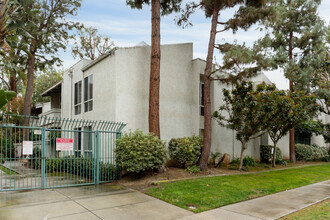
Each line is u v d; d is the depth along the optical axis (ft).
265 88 44.01
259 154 57.98
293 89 63.10
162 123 41.65
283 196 27.40
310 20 59.31
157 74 36.99
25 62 66.49
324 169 51.47
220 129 50.47
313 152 70.03
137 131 33.83
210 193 26.45
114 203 22.81
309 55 59.88
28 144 27.94
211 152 47.78
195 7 43.93
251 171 44.27
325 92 64.80
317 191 30.45
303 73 56.90
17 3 19.95
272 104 40.63
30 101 65.57
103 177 32.99
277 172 44.21
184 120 44.50
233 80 40.11
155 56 37.09
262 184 32.71
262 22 39.47
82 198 24.20
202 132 50.21
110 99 39.52
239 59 35.60
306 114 48.21
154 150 32.14
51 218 18.56
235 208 22.35
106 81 41.32
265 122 42.98
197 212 20.97
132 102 39.11
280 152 58.70
